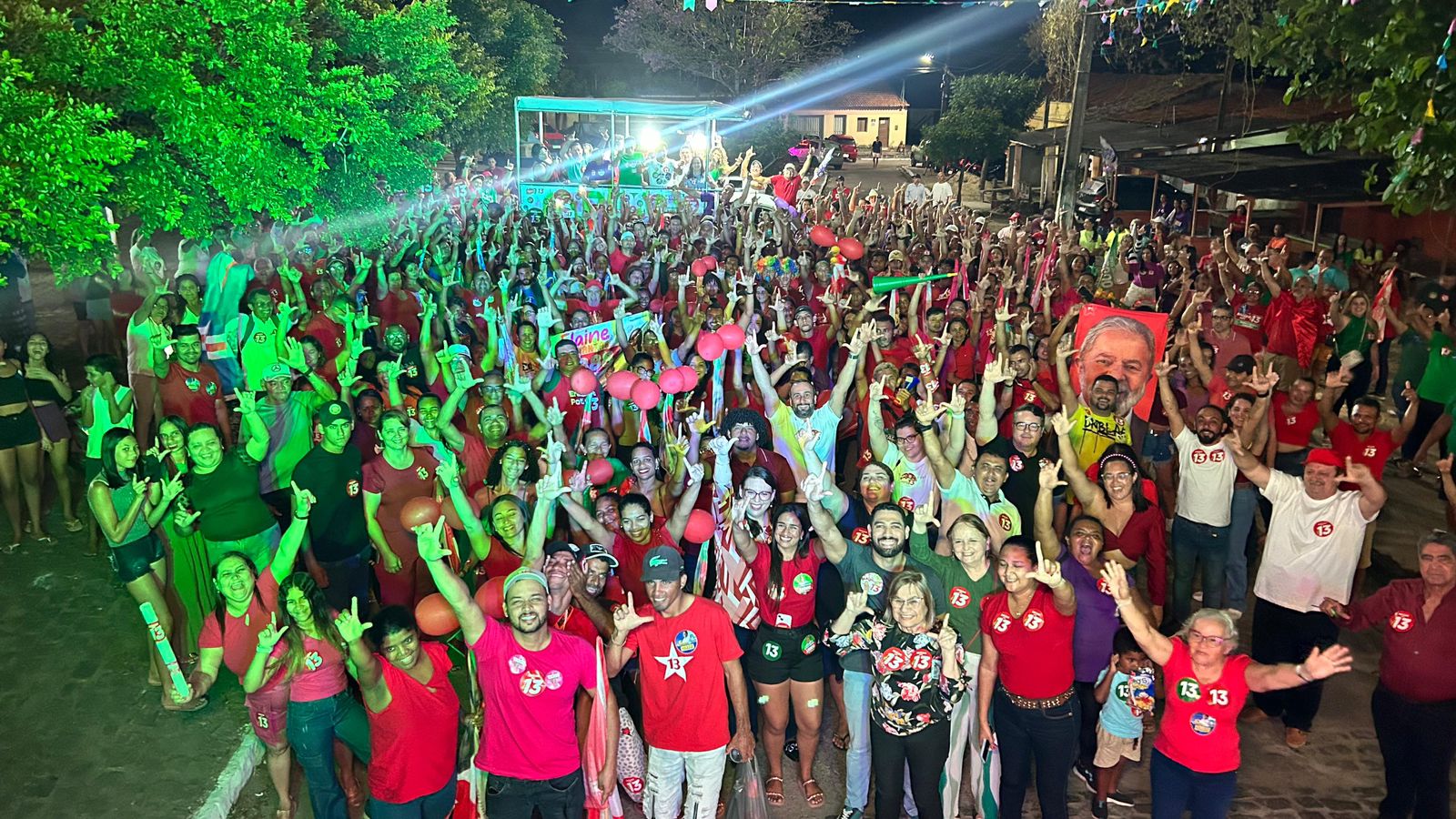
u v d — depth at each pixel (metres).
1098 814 6.01
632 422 8.79
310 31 12.52
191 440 6.59
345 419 6.89
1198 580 8.67
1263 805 6.11
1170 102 35.25
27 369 9.25
